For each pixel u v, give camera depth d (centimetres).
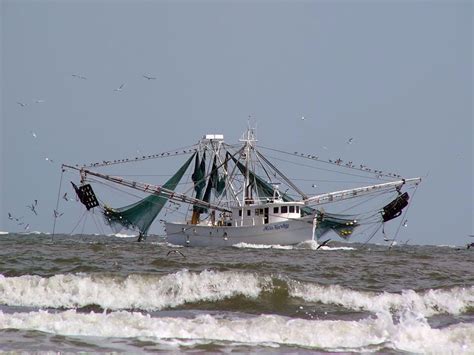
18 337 10394
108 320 11319
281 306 13550
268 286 14300
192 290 14062
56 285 13888
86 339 10425
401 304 14062
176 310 13112
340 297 14112
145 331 10875
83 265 17675
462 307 14138
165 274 14638
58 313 11656
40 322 11125
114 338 10538
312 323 11562
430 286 15938
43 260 18875
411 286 16100
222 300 13812
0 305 13012
